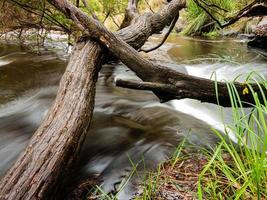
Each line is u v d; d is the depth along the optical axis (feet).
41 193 6.28
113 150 10.19
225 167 7.52
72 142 7.65
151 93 15.89
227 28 31.76
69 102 8.70
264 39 24.36
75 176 8.77
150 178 8.01
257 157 6.76
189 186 7.74
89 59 10.36
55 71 19.66
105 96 15.46
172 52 25.20
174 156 9.09
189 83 9.89
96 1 21.42
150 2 40.11
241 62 21.75
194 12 32.55
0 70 19.69
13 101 15.07
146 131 11.46
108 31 10.68
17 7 18.75
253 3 14.98
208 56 23.88
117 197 7.71
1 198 5.94
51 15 19.12
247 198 6.92
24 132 11.93
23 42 24.03
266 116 12.19
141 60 10.23
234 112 7.54
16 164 6.70
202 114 13.16
